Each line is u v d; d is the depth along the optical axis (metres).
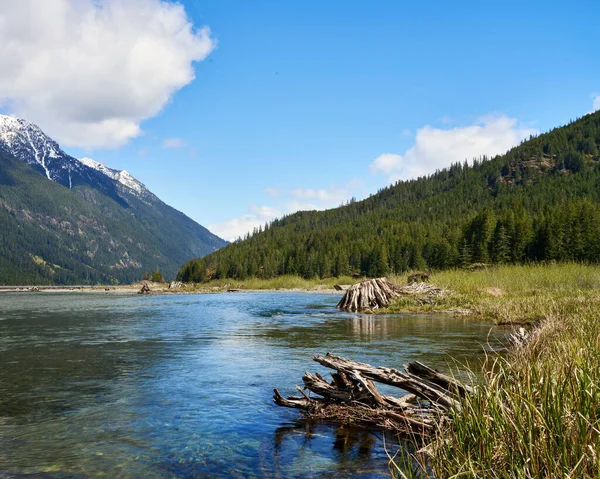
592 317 8.92
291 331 14.82
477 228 91.94
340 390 6.07
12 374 8.36
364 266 109.69
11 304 35.56
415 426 5.15
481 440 3.46
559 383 3.79
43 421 5.59
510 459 3.21
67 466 4.23
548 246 76.81
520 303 17.31
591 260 70.94
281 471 4.08
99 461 4.33
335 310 25.05
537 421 3.34
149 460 4.37
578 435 3.08
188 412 5.95
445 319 17.81
